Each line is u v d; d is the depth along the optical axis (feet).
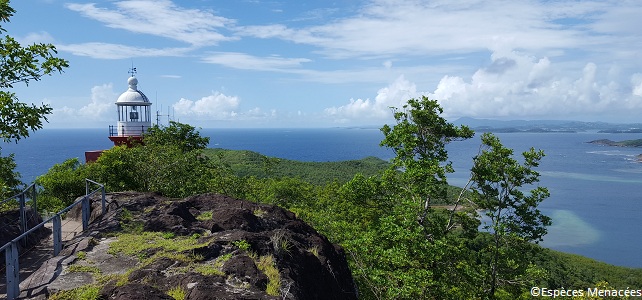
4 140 37.65
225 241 27.04
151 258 25.26
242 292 20.17
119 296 18.54
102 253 26.86
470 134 68.23
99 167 63.36
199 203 40.45
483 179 68.03
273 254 25.93
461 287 57.77
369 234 55.88
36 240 33.81
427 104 65.10
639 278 185.88
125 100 99.40
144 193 44.68
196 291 19.31
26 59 35.86
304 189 124.36
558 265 190.60
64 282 22.44
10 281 20.57
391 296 46.57
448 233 67.82
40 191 64.75
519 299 69.00
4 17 35.96
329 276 30.35
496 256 67.92
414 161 60.64
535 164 68.44
